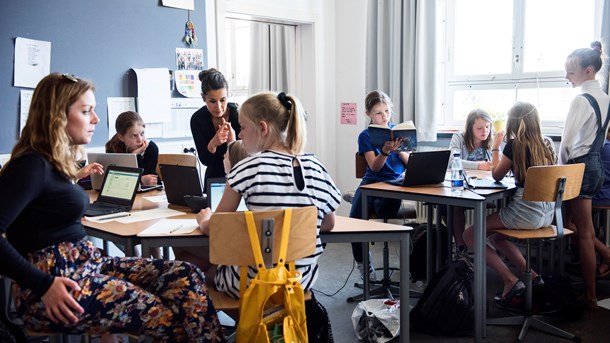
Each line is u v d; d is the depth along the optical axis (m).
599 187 3.31
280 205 1.92
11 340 1.83
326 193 2.04
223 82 3.08
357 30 5.34
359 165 3.81
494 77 4.76
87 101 1.86
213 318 1.88
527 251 2.96
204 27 4.36
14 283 1.78
